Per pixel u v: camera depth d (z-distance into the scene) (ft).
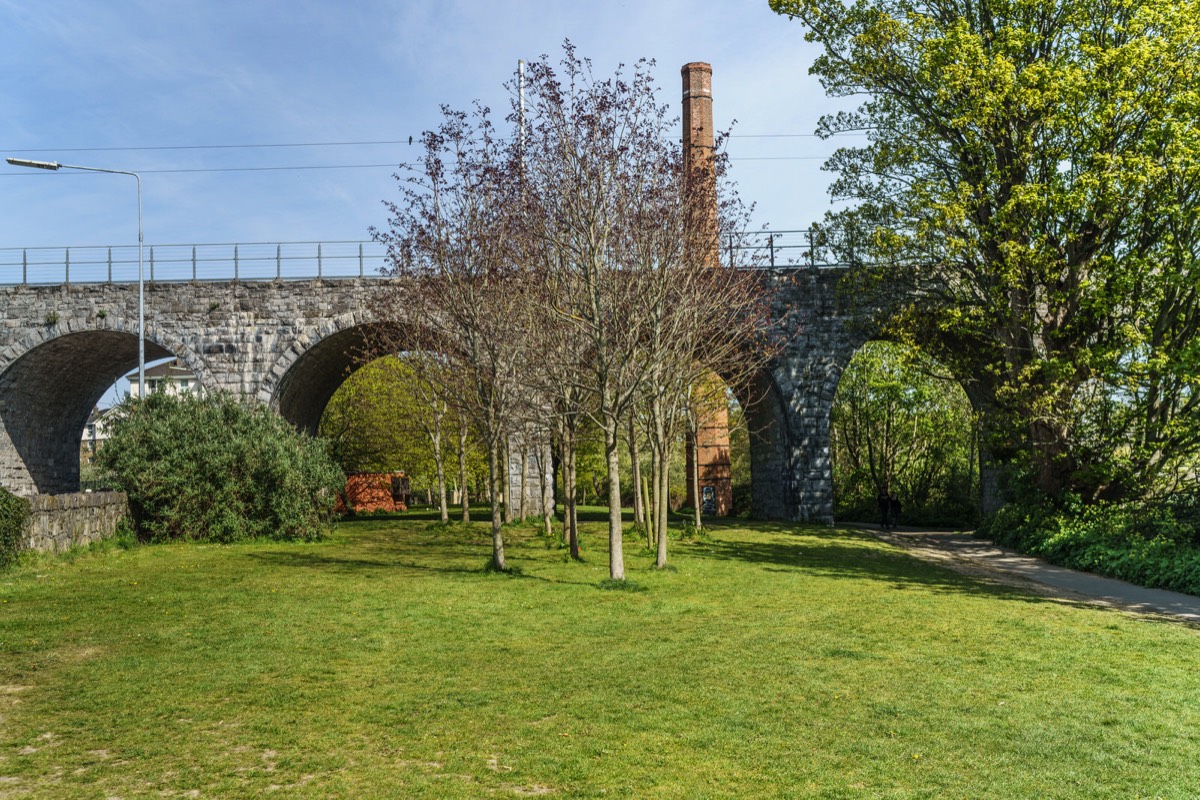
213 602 49.24
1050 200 77.25
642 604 48.65
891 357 140.97
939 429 143.02
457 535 98.99
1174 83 74.79
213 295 125.70
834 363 124.36
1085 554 69.72
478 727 26.35
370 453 163.32
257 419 96.73
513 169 58.95
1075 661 34.35
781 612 46.32
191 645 37.96
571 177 55.62
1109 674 32.19
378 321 122.72
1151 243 78.38
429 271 66.54
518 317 62.28
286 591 53.42
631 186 56.85
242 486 91.76
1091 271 79.82
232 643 38.32
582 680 31.65
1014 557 80.43
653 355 57.98
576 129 55.62
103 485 89.15
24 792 21.50
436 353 79.71
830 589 55.36
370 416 161.89
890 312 108.58
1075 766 22.76
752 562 70.85
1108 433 80.43
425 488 211.20
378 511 167.73
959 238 85.76
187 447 90.33
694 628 41.63
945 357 105.40
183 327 125.80
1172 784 21.54
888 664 33.86
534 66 56.13
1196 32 73.31
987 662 34.17
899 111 95.09
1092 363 76.84
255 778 22.36
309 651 36.81
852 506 151.12
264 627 41.93
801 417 124.26
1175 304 76.18
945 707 28.02
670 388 68.03
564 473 72.02
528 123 57.72
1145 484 79.41
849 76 95.14
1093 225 79.61
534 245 59.11
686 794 21.03
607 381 56.75
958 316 86.99
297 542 90.43
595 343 56.24
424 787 21.61
